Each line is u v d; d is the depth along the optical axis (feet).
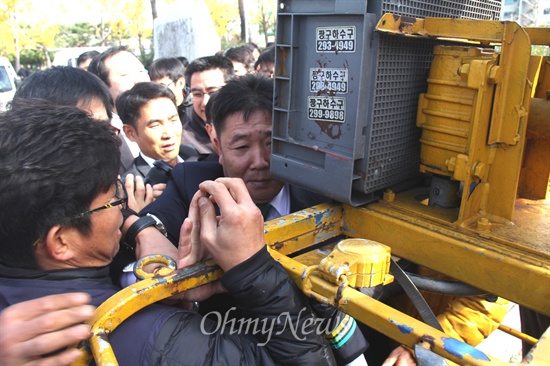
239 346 3.02
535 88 4.11
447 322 5.00
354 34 3.34
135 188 5.76
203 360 2.85
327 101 3.62
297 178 3.94
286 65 3.84
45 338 2.32
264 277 2.92
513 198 3.41
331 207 3.91
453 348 2.41
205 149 10.43
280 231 3.53
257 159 4.65
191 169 5.15
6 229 2.89
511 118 3.24
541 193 4.07
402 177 4.00
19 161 2.81
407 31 3.38
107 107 5.66
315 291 3.02
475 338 5.05
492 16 4.66
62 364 2.36
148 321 2.92
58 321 2.38
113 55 11.55
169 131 8.26
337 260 2.96
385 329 2.69
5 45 82.53
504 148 3.38
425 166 3.72
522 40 3.10
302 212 3.80
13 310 2.38
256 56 20.21
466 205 3.36
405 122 3.84
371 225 3.77
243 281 2.89
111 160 3.13
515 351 7.85
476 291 3.56
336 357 3.73
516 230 3.34
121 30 85.76
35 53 104.53
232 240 2.89
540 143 3.96
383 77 3.49
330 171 3.65
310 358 3.09
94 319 2.67
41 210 2.86
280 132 4.05
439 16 3.92
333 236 3.96
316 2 3.53
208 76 10.89
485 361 2.32
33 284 3.03
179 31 27.91
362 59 3.31
